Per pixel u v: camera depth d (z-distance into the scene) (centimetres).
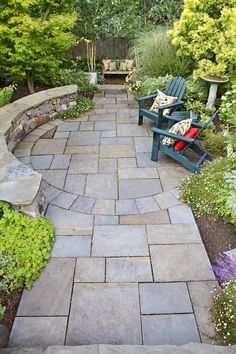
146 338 187
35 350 164
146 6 780
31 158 390
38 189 268
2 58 501
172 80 489
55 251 249
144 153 402
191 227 274
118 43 800
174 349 164
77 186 334
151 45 586
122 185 336
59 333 190
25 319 198
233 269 210
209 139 398
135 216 289
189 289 218
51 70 539
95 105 571
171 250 250
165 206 302
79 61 790
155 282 223
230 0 459
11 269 225
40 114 477
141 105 471
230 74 484
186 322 196
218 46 466
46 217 282
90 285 221
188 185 320
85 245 256
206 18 460
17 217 261
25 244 245
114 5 725
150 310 204
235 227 273
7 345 181
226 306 194
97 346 166
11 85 537
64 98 514
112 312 203
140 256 245
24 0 466
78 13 677
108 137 447
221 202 284
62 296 213
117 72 747
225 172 305
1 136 360
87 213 293
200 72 488
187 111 448
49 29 491
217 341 184
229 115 410
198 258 242
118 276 228
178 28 495
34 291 216
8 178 281
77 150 411
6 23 495
